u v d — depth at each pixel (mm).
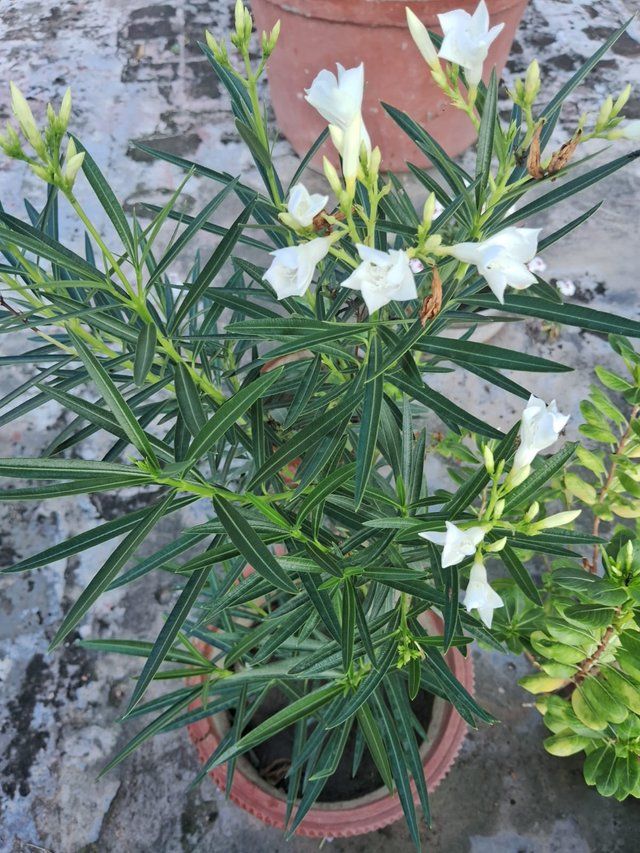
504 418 1617
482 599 603
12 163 2092
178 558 1438
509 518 935
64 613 1387
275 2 1558
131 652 875
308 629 771
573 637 875
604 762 925
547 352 1691
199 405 645
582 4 2428
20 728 1267
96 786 1210
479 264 550
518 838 1151
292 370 836
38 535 1479
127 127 2178
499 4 1482
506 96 2129
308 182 2006
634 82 2186
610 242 1863
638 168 2016
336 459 801
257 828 1165
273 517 647
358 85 554
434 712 1002
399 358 646
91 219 1973
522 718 1247
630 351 982
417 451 809
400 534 719
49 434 1616
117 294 667
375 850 1145
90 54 2406
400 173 1931
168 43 2424
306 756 845
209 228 868
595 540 670
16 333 1773
